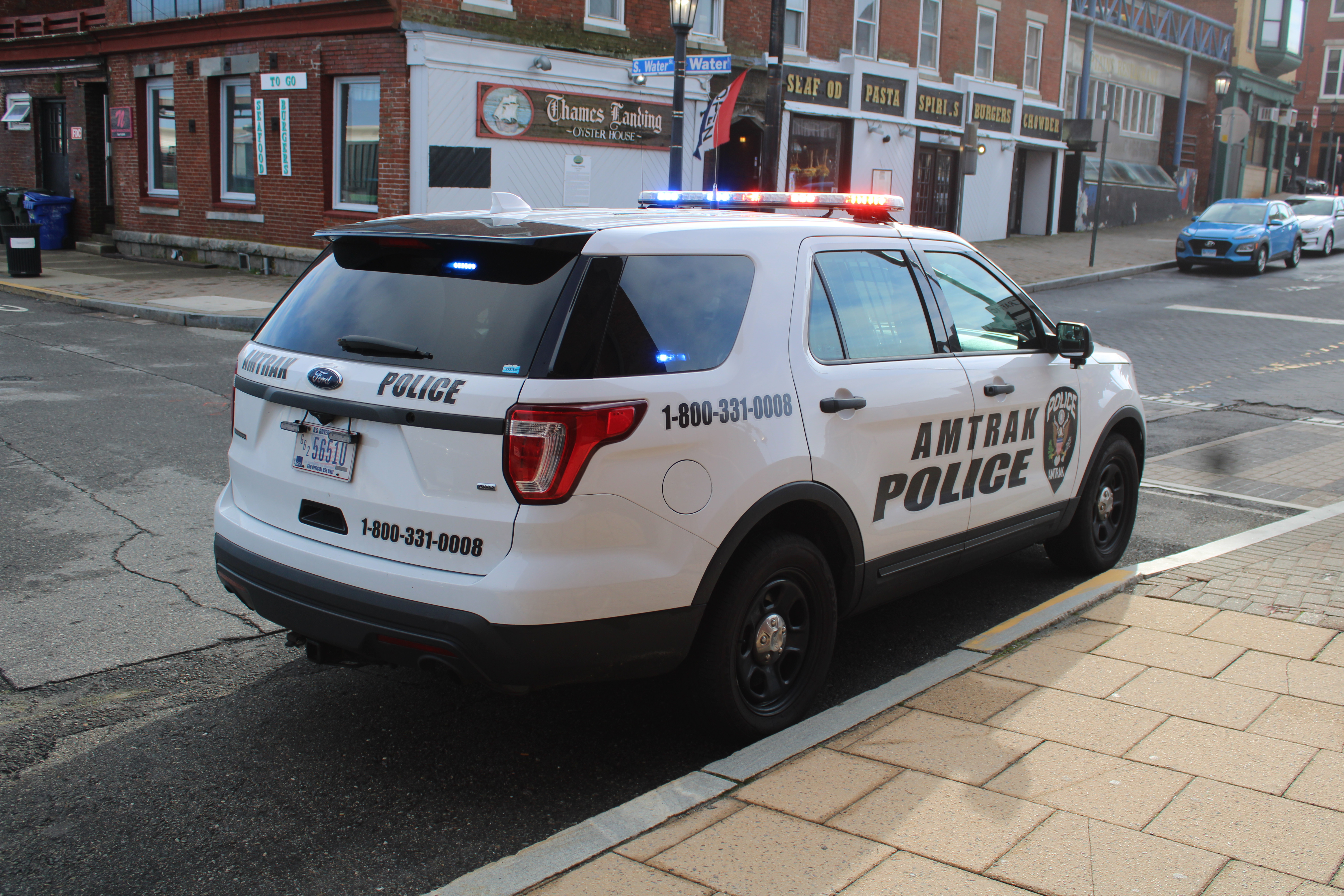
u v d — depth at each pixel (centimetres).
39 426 841
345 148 1844
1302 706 395
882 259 440
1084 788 336
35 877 304
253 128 1981
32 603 508
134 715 406
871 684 450
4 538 594
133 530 616
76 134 2391
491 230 345
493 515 320
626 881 288
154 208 2200
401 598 331
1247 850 301
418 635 327
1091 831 311
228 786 357
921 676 423
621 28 1916
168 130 2184
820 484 386
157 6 2086
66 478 710
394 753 382
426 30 1667
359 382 342
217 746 384
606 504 325
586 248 336
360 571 340
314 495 357
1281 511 734
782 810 323
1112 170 3553
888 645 493
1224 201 2641
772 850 302
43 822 332
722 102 1652
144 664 450
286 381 364
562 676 331
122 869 309
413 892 301
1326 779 341
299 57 1833
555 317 325
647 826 315
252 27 1883
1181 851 301
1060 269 2400
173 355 1205
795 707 397
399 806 347
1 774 361
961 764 352
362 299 365
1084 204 3350
